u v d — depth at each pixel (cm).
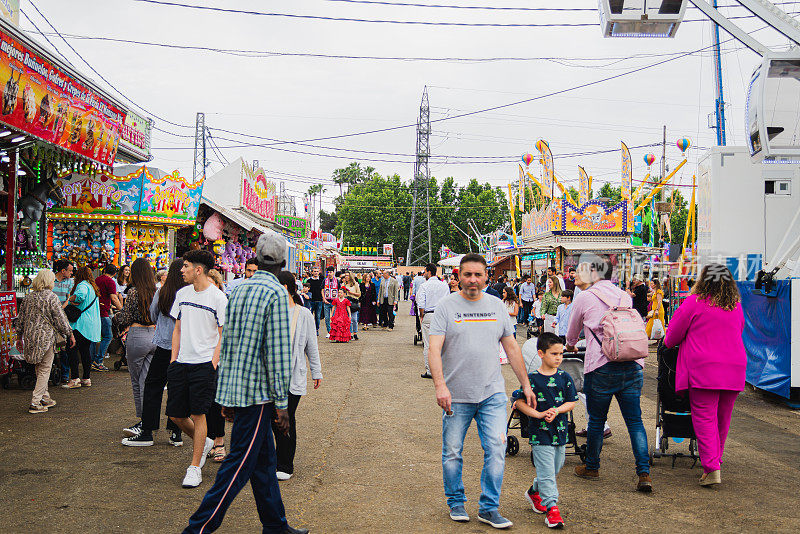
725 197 1241
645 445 564
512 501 532
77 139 990
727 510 512
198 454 555
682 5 789
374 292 2262
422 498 529
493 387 479
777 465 651
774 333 1001
